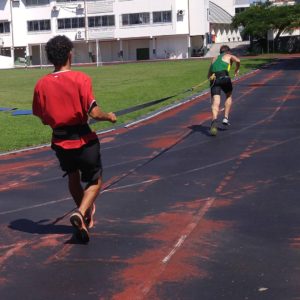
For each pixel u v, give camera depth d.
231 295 4.36
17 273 5.01
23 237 6.03
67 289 4.61
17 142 12.81
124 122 15.12
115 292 4.51
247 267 4.91
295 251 5.26
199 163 9.52
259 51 69.69
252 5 72.50
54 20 75.19
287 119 13.89
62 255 5.40
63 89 5.26
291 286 4.49
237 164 9.25
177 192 7.68
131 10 71.75
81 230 5.43
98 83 29.36
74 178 5.78
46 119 5.41
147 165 9.63
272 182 7.95
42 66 68.38
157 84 27.31
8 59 71.19
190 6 70.88
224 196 7.36
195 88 23.17
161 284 4.62
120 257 5.28
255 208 6.73
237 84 24.97
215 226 6.10
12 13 76.50
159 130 13.59
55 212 7.02
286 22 67.75
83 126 5.43
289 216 6.35
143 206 7.05
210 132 12.07
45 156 11.19
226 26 83.69
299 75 28.80
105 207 7.06
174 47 72.31
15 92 26.48
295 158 9.42
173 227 6.14
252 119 14.22
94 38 73.56
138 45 74.19
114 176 8.91
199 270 4.89
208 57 67.38
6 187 8.65
